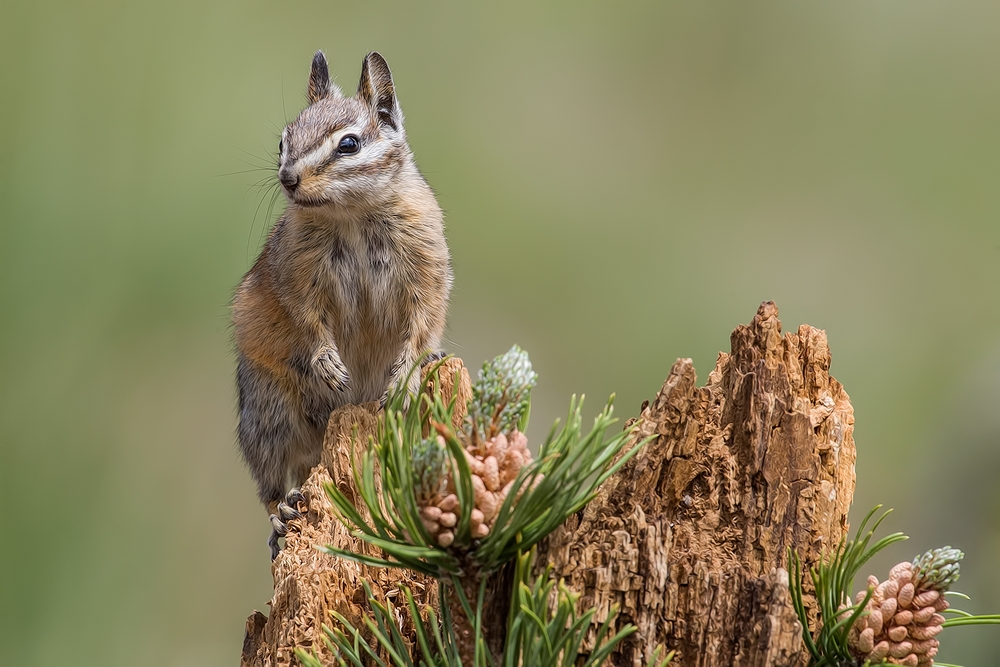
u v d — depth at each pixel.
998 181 5.44
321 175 4.62
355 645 4.48
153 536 4.77
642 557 4.40
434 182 5.12
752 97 5.62
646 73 5.55
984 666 4.69
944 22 5.76
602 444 4.27
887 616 4.18
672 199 5.25
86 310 4.77
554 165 5.26
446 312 4.66
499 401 4.19
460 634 4.43
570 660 4.09
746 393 4.49
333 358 4.64
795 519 4.49
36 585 4.73
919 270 5.07
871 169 5.48
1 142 4.77
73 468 4.75
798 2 5.75
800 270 5.09
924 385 4.89
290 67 4.90
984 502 4.73
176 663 4.75
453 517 4.04
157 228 4.80
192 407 4.79
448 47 5.36
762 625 4.27
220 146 4.84
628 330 4.92
